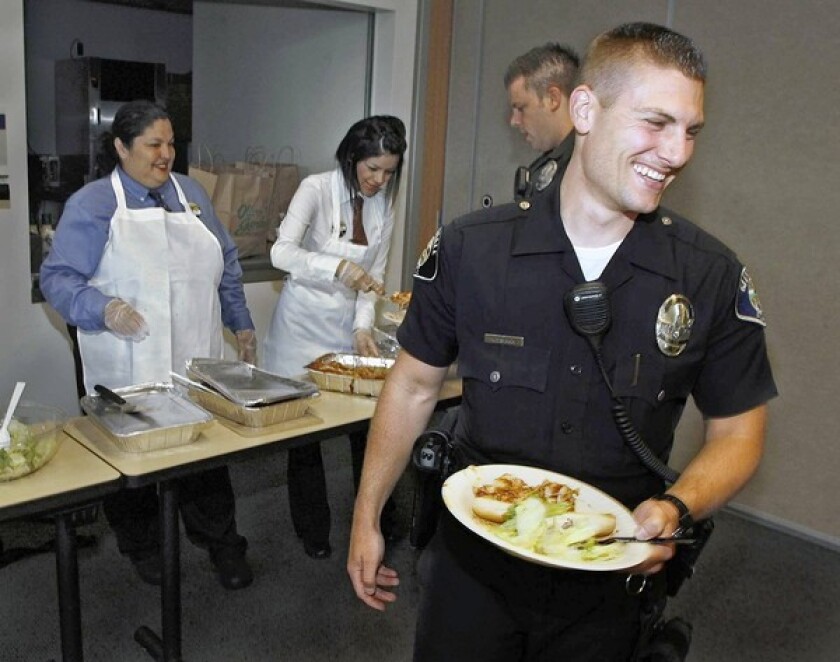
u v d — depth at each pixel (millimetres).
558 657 1367
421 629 1446
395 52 4184
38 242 3398
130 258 2492
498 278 1283
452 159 4332
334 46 4352
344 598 2801
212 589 2809
